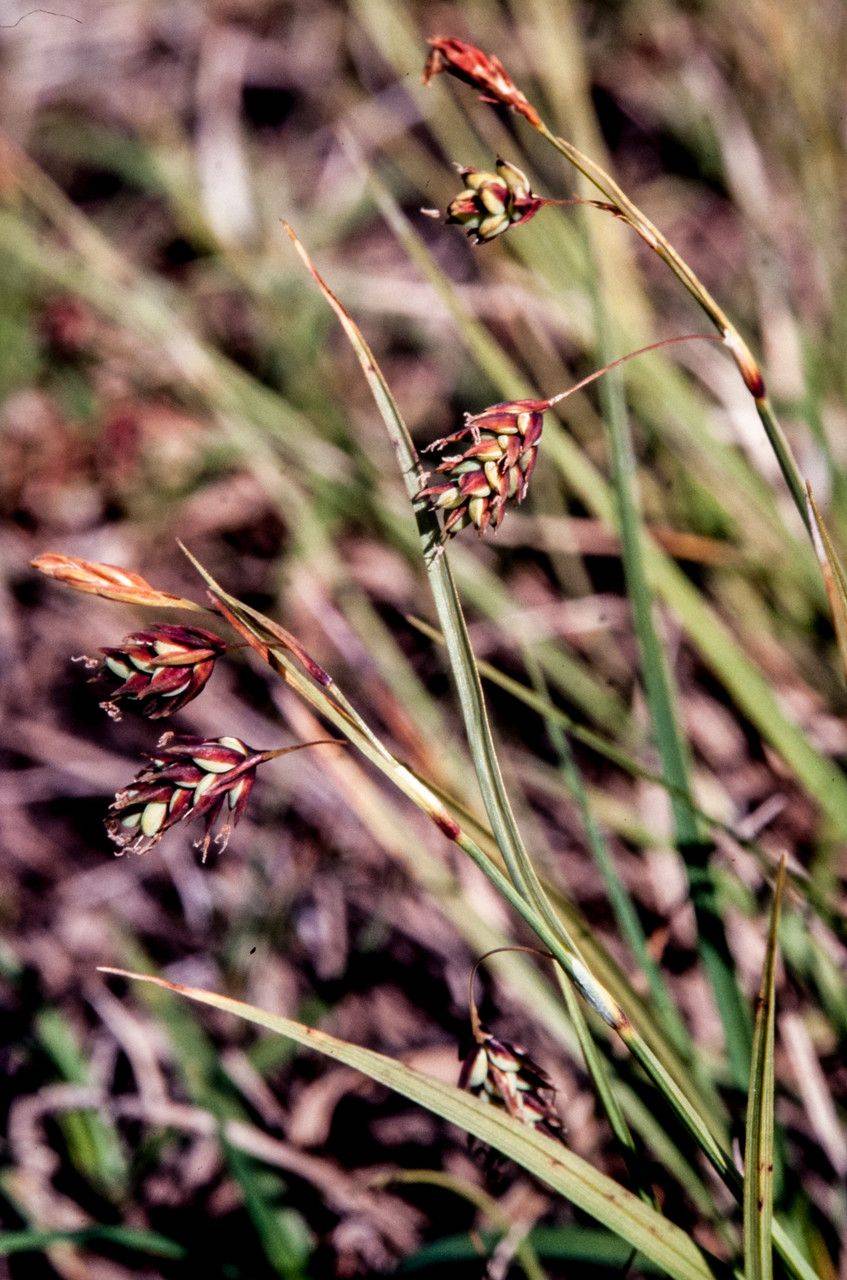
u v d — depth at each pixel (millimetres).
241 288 579
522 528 477
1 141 533
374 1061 295
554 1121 306
